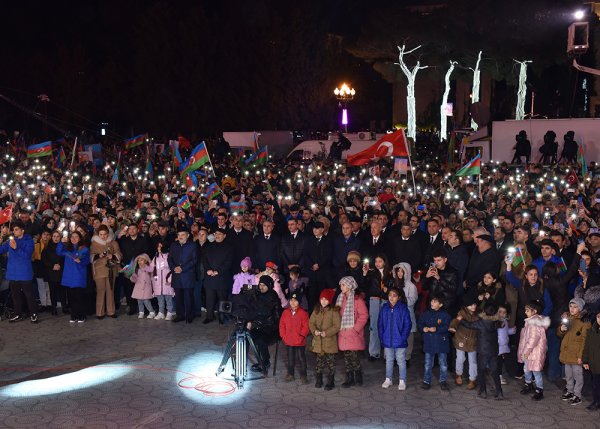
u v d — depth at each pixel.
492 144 33.50
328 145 43.41
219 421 8.88
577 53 12.49
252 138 46.75
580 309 9.20
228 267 13.22
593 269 10.01
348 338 10.01
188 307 13.46
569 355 9.36
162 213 16.45
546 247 10.52
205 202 17.98
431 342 9.95
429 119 65.56
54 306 14.12
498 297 9.75
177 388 10.05
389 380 10.14
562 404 9.46
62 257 13.80
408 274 11.00
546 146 30.98
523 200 17.39
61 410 9.23
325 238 12.57
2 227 14.02
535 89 54.44
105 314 14.09
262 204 16.31
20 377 10.55
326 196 18.59
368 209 16.03
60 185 21.75
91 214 14.74
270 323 10.37
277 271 11.21
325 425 8.77
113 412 9.15
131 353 11.64
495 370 9.63
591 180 21.27
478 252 11.05
